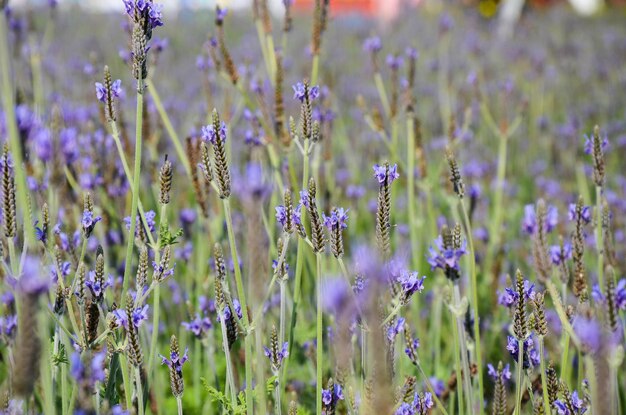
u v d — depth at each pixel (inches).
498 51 144.7
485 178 75.5
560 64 132.4
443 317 50.9
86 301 38.3
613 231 57.2
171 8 181.5
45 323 35.1
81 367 35.5
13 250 36.1
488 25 194.7
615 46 155.6
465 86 95.5
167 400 46.6
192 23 171.8
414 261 49.6
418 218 55.4
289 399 44.1
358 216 63.6
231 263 44.8
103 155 48.1
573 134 84.4
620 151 86.4
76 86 81.0
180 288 49.5
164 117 46.2
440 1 232.8
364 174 74.4
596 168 40.9
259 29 48.6
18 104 46.0
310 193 37.1
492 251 54.9
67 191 45.1
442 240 39.2
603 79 123.1
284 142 46.1
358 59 134.5
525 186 81.8
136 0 37.7
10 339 36.8
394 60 50.4
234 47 130.3
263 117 46.9
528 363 38.7
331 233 37.1
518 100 99.1
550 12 230.4
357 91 104.3
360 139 81.0
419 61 123.0
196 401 45.9
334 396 39.3
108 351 37.9
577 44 155.9
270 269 44.5
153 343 40.2
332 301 31.0
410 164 49.4
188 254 48.2
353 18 197.9
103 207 46.6
